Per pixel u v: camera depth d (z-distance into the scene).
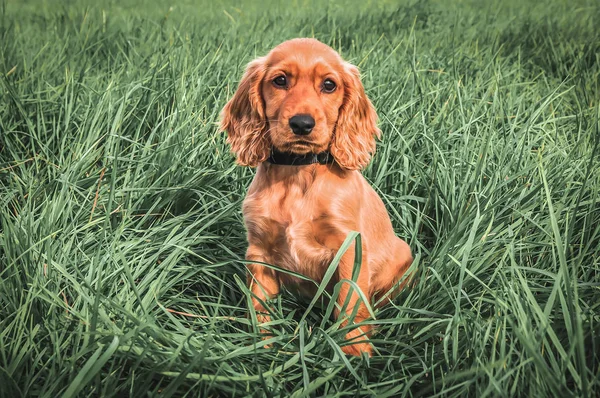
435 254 0.79
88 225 0.77
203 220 0.85
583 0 2.79
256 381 0.60
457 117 1.06
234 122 0.79
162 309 0.69
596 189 0.71
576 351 0.59
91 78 1.24
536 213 0.84
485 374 0.59
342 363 0.62
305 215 0.73
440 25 2.04
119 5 2.65
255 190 0.76
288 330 0.71
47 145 0.96
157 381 0.61
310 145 0.70
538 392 0.54
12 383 0.57
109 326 0.62
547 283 0.74
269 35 1.61
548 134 1.02
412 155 0.92
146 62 1.29
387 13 2.26
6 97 1.09
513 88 1.24
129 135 1.00
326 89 0.73
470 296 0.71
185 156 0.93
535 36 1.87
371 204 0.79
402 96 1.14
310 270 0.75
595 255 0.75
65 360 0.60
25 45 1.54
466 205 0.84
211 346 0.64
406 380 0.60
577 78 1.39
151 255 0.79
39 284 0.65
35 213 0.82
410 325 0.71
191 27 1.81
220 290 0.78
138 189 0.83
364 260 0.74
